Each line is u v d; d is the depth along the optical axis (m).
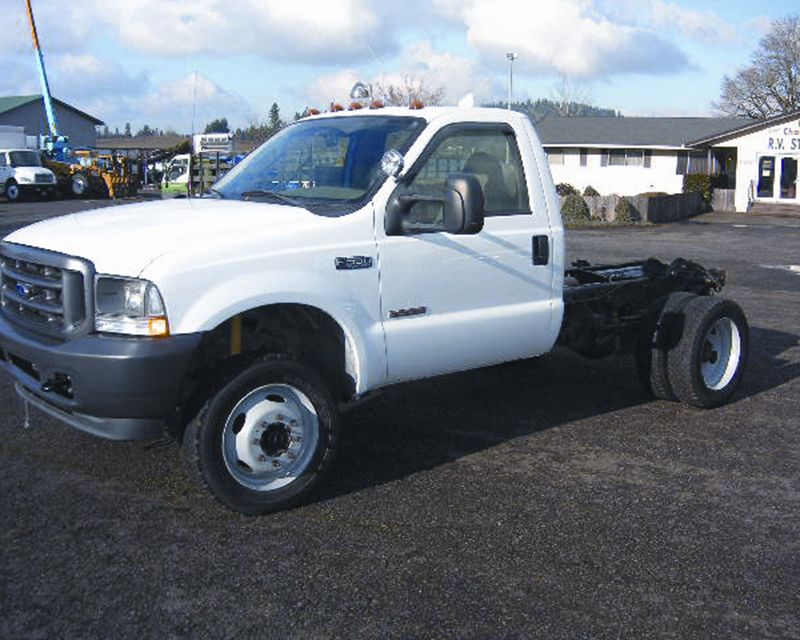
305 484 4.61
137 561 3.99
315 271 4.51
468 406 6.58
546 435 5.93
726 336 6.69
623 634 3.49
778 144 38.41
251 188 5.37
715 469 5.34
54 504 4.58
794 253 20.05
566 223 30.06
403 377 5.05
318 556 4.08
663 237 25.06
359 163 5.08
